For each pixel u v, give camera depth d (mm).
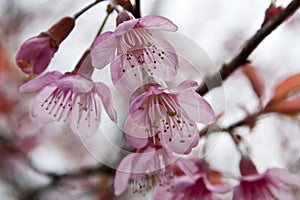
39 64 249
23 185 435
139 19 224
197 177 260
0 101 404
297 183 263
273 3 254
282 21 250
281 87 274
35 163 382
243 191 261
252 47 256
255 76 287
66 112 245
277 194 263
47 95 248
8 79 389
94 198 384
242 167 268
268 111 276
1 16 478
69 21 253
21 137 428
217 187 259
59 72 236
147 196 285
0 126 425
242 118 281
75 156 416
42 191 416
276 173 264
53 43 250
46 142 426
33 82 235
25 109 417
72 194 408
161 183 252
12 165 435
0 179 441
